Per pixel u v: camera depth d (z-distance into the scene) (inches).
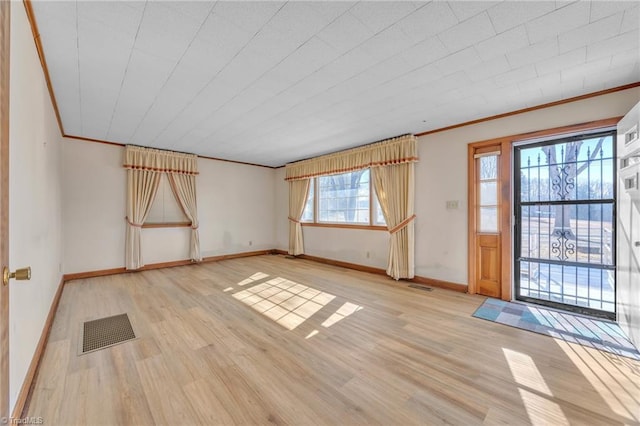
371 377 76.4
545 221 132.1
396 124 153.2
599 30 74.4
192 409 63.9
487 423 59.9
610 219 115.3
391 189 180.5
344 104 125.6
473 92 113.3
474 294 148.6
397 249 176.1
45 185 102.2
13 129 58.7
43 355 86.6
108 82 104.2
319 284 168.9
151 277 184.5
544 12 68.0
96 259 185.9
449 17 70.1
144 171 201.5
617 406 65.2
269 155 235.9
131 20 70.8
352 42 80.7
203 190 238.7
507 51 84.8
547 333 103.1
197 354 88.0
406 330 105.9
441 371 79.4
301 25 73.4
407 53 86.2
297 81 104.0
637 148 87.6
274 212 293.4
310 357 86.7
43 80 93.7
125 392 69.6
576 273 123.9
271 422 60.2
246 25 73.3
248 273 197.2
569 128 118.9
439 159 161.6
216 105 126.5
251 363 83.1
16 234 61.2
